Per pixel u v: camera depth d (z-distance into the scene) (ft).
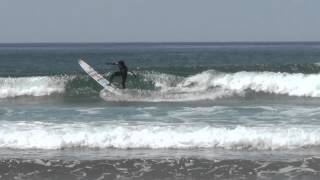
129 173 134.51
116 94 280.92
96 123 189.98
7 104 254.88
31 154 151.12
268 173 134.10
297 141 161.99
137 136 165.17
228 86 297.12
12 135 165.37
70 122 193.06
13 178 131.03
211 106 239.91
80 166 140.05
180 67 352.28
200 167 139.13
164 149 157.28
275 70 341.21
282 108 231.30
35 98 280.10
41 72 412.57
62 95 288.30
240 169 137.49
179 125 185.06
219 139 163.02
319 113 214.90
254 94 286.05
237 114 213.46
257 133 167.22
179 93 285.64
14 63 609.42
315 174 132.87
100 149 157.58
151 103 254.68
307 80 288.71
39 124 187.11
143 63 627.05
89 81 298.35
